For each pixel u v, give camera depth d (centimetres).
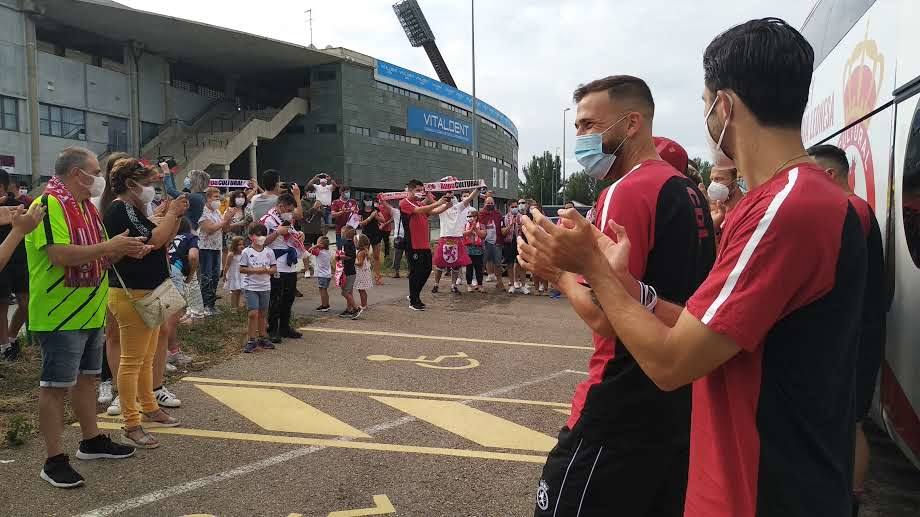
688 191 210
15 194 686
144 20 3591
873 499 383
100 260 388
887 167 381
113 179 433
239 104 5003
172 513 344
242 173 4872
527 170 8212
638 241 198
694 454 154
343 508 351
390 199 1408
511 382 616
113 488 374
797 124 145
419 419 504
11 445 438
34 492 367
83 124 3731
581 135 228
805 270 128
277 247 761
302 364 666
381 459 422
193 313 834
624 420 197
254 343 707
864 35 429
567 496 205
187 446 441
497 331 866
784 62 140
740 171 151
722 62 149
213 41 4038
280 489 375
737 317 129
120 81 3953
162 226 432
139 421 441
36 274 367
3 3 3212
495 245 1285
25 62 3334
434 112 5841
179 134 4331
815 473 133
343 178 4806
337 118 4797
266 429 477
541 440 461
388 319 929
